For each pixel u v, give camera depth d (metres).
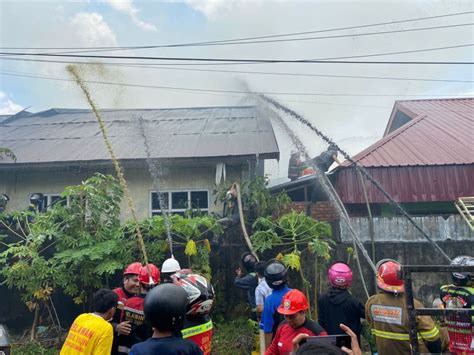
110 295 3.25
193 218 7.63
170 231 7.00
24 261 6.78
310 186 9.29
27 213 7.41
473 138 9.97
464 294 3.25
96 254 6.61
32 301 6.89
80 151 9.63
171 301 2.27
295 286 7.23
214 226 7.20
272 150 8.80
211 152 9.02
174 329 2.30
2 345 3.62
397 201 8.37
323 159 8.91
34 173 10.08
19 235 7.37
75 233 7.07
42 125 12.69
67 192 7.18
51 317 7.06
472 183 8.38
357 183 8.52
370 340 5.43
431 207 8.79
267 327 3.90
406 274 2.62
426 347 3.29
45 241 7.38
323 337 2.40
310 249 6.74
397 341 3.40
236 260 7.55
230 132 10.70
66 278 6.68
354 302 3.89
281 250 7.34
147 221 7.03
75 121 12.99
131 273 3.91
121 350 3.58
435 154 9.02
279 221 7.08
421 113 12.98
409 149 9.42
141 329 3.62
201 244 7.30
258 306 5.06
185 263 7.29
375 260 7.64
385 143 9.91
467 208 7.92
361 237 7.74
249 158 8.77
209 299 3.12
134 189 9.86
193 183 9.80
